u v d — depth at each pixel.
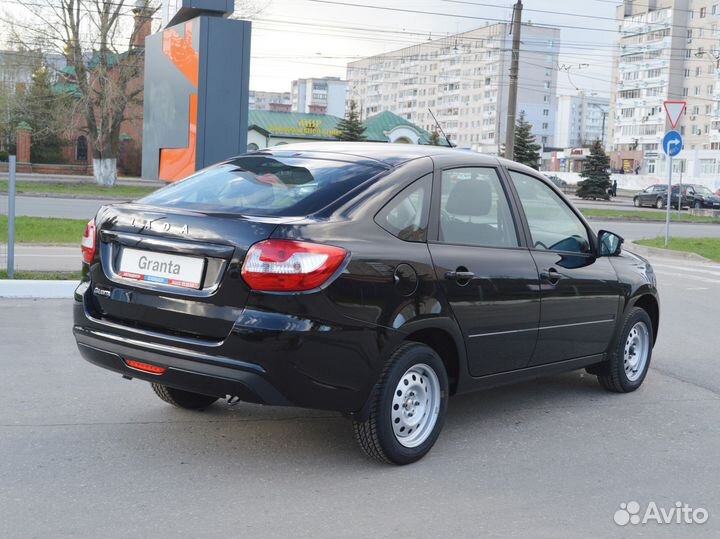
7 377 6.12
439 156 4.96
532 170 5.59
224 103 12.18
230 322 4.01
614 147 130.00
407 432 4.58
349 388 4.19
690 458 4.93
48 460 4.43
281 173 4.71
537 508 4.04
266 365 3.97
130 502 3.90
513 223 5.25
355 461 4.61
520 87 147.88
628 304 6.19
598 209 41.94
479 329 4.84
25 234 16.17
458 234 4.84
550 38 148.38
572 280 5.54
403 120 77.94
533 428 5.42
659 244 22.16
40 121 46.38
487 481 4.39
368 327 4.20
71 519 3.68
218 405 5.62
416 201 4.63
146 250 4.36
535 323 5.24
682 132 118.38
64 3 41.81
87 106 42.94
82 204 28.34
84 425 5.07
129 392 5.86
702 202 47.56
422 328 4.48
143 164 14.62
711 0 113.38
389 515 3.87
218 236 4.10
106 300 4.49
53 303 9.38
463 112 155.88
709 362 7.70
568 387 6.59
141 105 44.88
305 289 3.98
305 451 4.75
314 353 4.02
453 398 6.12
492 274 4.90
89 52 43.03
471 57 152.62
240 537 3.55
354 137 72.38
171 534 3.55
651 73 121.25
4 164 60.16
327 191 4.43
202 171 5.11
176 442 4.82
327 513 3.86
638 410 5.97
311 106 119.31
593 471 4.64
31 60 43.03
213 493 4.05
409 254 4.45
